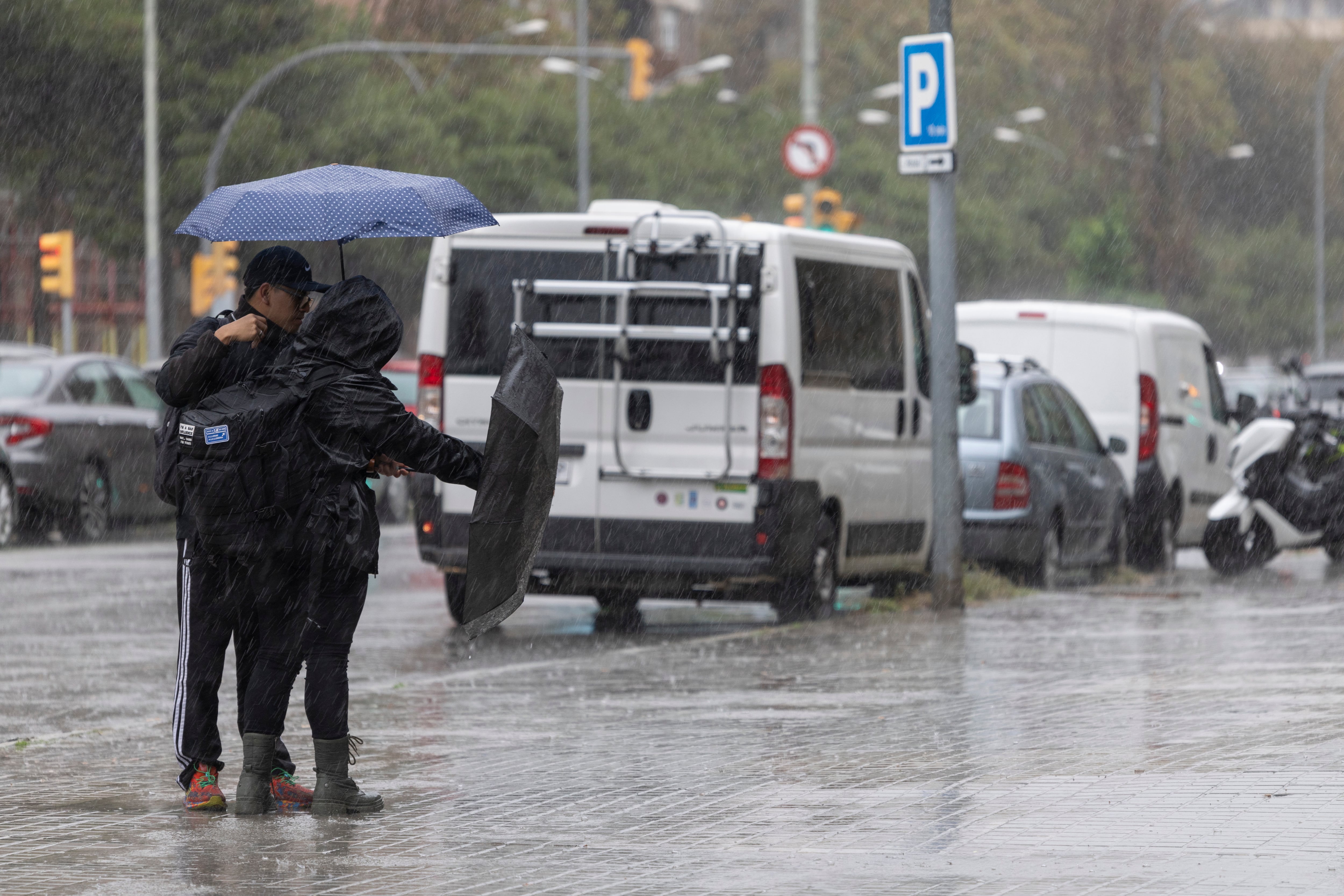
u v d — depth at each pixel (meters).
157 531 74.12
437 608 46.03
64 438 64.69
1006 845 18.48
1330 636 36.88
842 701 28.80
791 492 38.78
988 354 58.56
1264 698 28.05
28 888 17.31
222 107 123.06
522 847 18.94
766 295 38.59
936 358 42.97
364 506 20.64
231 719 28.28
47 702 30.34
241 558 20.23
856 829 19.42
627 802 21.19
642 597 44.06
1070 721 26.16
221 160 122.75
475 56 165.75
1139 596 46.88
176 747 21.17
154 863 18.36
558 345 39.25
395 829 19.94
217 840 19.44
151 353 102.38
